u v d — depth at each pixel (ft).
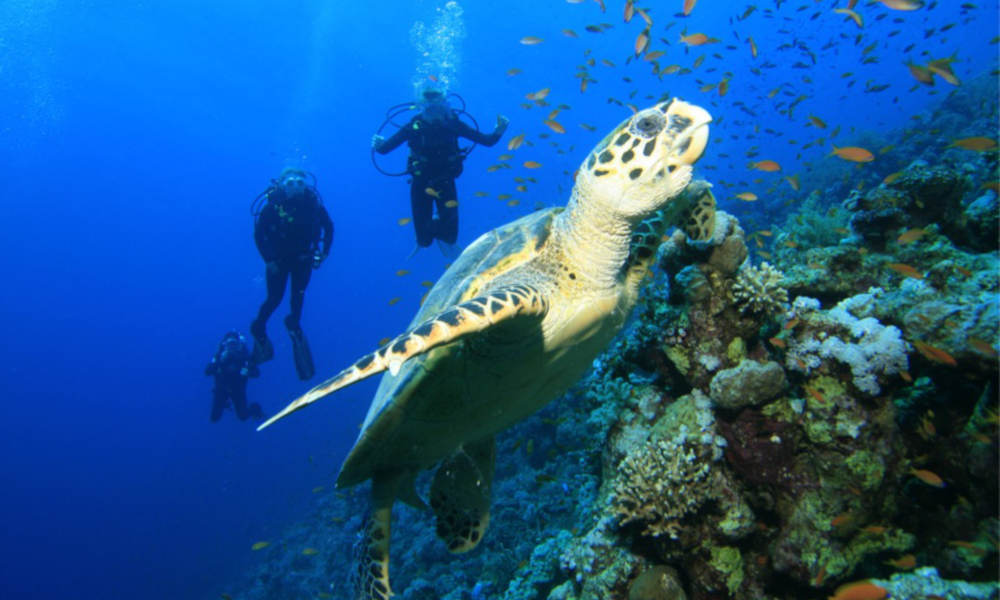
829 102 184.24
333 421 120.06
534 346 11.48
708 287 13.57
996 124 44.11
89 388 309.22
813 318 12.16
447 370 11.51
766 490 11.60
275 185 36.76
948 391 11.08
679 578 12.19
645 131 11.40
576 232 12.06
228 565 77.10
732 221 13.47
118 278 340.39
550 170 244.01
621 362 17.24
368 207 405.59
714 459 11.93
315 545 52.85
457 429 13.10
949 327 10.46
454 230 35.14
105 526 136.98
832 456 10.87
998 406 9.73
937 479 9.87
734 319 13.43
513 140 23.06
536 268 12.61
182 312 359.66
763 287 12.84
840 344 11.09
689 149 11.03
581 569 14.01
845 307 12.76
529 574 19.57
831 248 15.34
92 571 109.40
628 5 18.20
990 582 8.85
